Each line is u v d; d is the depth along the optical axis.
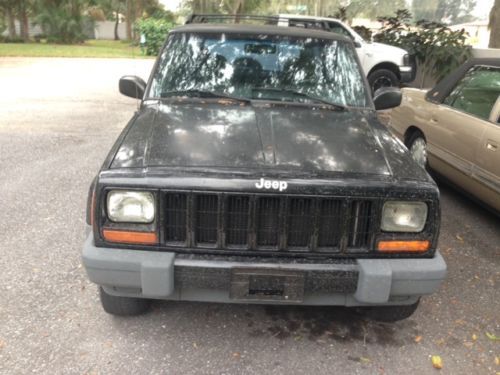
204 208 2.63
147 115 3.39
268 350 3.00
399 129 6.66
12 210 4.88
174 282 2.66
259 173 2.63
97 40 41.59
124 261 2.62
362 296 2.66
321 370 2.85
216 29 4.06
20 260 3.92
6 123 8.66
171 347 2.98
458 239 4.72
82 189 5.51
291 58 3.94
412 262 2.72
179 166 2.67
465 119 5.17
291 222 2.66
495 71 5.11
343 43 4.11
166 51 3.99
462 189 5.35
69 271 3.78
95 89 12.84
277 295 2.67
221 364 2.86
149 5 40.56
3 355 2.86
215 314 3.33
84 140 7.66
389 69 12.53
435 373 2.87
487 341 3.18
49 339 3.01
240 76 3.83
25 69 16.86
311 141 3.02
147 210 2.63
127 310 3.16
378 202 2.65
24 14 32.56
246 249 2.67
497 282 3.94
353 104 3.77
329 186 2.60
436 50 12.99
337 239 2.70
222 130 3.10
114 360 2.85
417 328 3.29
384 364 2.93
